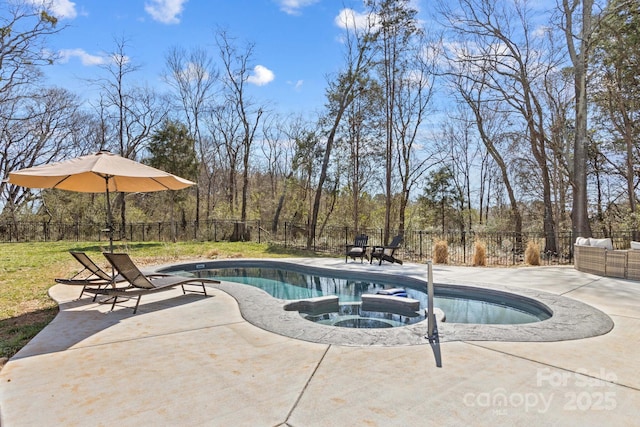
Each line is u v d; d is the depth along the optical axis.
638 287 7.00
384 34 16.22
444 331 4.33
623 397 2.74
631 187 14.99
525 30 14.17
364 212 22.38
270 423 2.40
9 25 13.66
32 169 5.36
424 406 2.61
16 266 9.66
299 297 7.63
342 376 3.11
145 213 23.27
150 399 2.72
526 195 20.25
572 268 9.66
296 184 21.94
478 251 10.79
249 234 19.34
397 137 20.25
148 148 18.03
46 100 22.42
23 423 2.41
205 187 29.16
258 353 3.65
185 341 4.01
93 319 4.88
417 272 9.05
